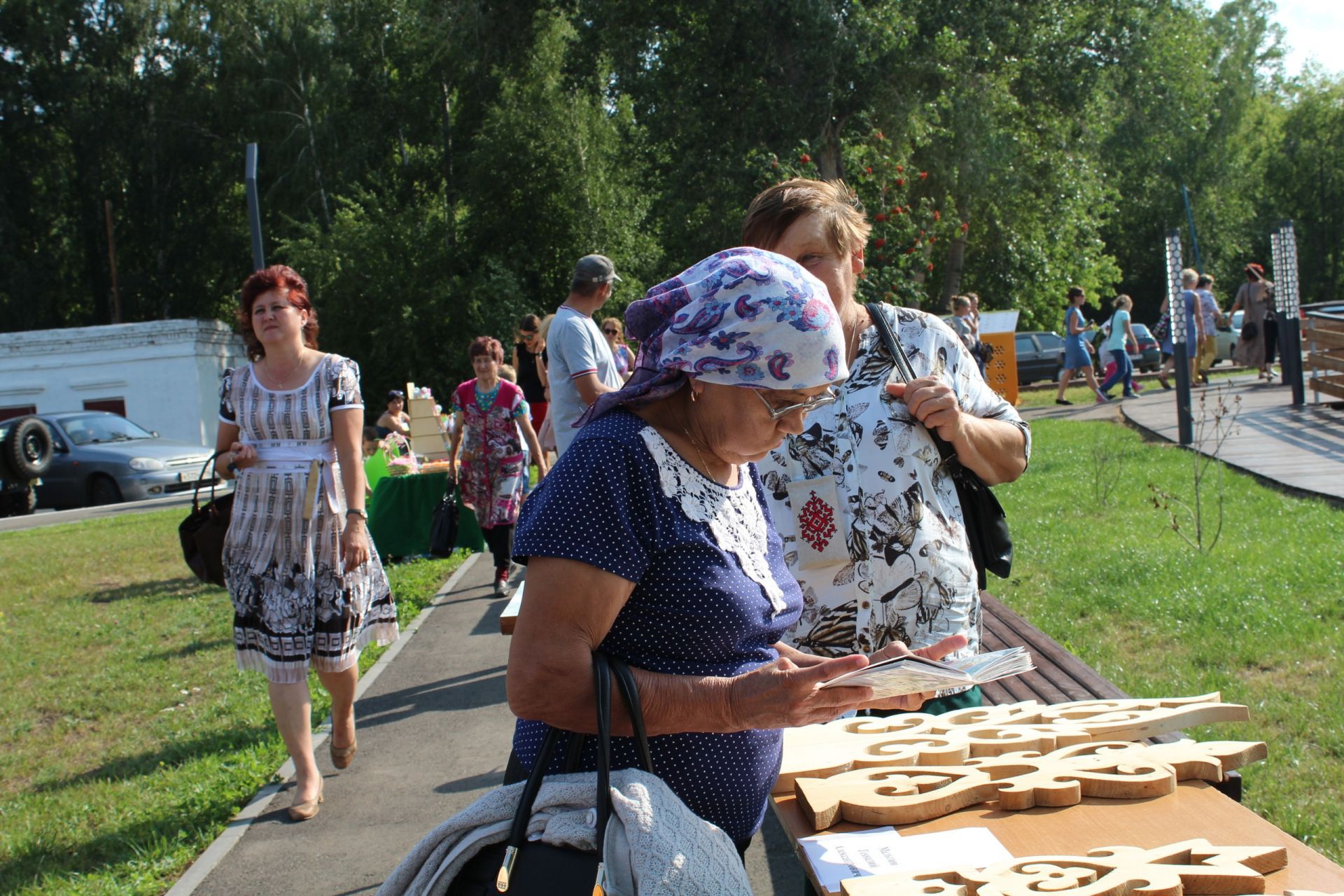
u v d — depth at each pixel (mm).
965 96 23859
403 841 3869
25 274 39844
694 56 23781
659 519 1620
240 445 3896
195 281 42062
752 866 3568
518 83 32594
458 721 5141
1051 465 10617
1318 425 11594
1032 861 1717
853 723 2477
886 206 15602
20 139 40594
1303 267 58500
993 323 17625
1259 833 1838
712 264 1683
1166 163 44156
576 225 32375
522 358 9883
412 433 10727
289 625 3961
